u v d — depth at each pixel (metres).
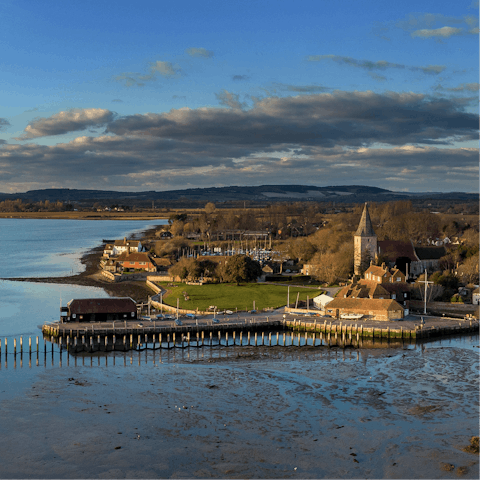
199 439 62.88
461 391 79.44
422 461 57.47
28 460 58.00
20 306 151.50
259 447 60.84
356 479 54.09
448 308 143.62
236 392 79.44
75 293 176.75
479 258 172.75
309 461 57.66
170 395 78.00
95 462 57.50
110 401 75.50
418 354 101.88
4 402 74.88
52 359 99.75
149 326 121.12
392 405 73.88
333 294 163.25
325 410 72.00
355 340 116.75
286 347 110.31
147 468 56.31
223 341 116.50
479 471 55.28
